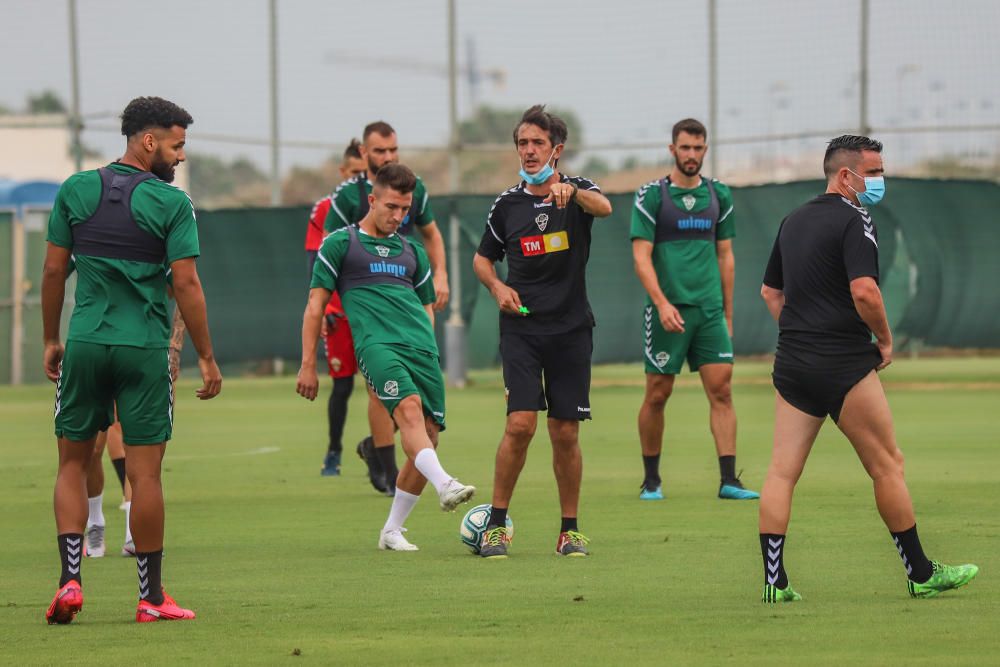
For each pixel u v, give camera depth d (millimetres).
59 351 21125
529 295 26312
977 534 27578
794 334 21141
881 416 21000
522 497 35031
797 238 21188
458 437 50688
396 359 26922
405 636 18969
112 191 20422
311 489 37906
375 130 35688
